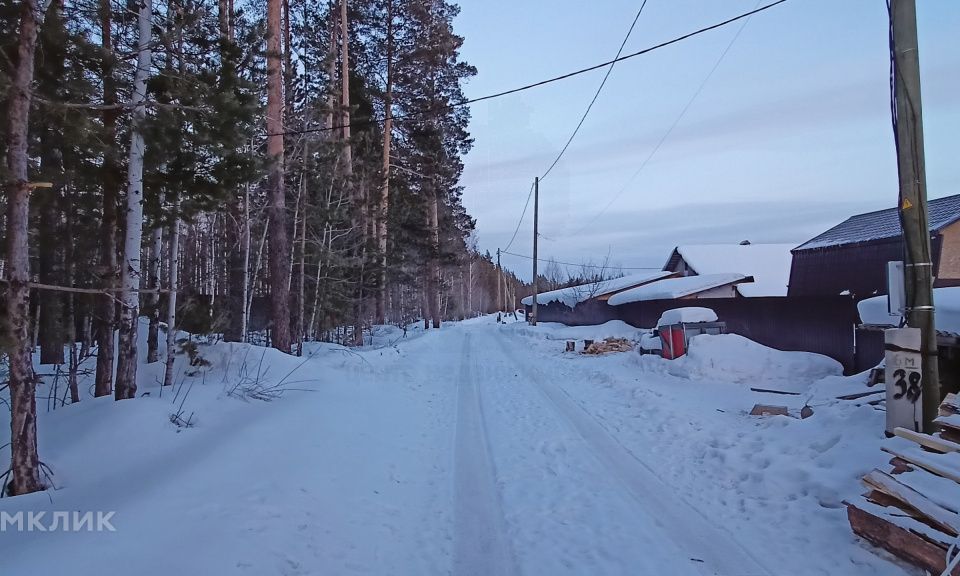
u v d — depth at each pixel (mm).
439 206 35594
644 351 17422
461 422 9234
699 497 5523
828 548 4262
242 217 14641
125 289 6145
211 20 9094
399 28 26531
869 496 4422
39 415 7203
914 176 5906
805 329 14234
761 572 3992
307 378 10609
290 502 4938
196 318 9828
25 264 4953
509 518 5152
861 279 18500
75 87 7039
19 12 5824
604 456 7062
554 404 10656
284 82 17234
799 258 21719
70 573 3252
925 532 3738
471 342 27859
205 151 8773
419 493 5832
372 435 7789
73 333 10172
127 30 8680
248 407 8055
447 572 4152
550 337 28469
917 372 5793
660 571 4066
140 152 7746
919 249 5891
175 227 9703
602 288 36156
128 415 6406
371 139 23047
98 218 10492
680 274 35344
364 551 4406
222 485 4980
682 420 8664
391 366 14953
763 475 5848
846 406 7734
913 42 5906
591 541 4602
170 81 8016
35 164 8266
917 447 4629
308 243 18438
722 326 16031
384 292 27922
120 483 4953
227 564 3711
